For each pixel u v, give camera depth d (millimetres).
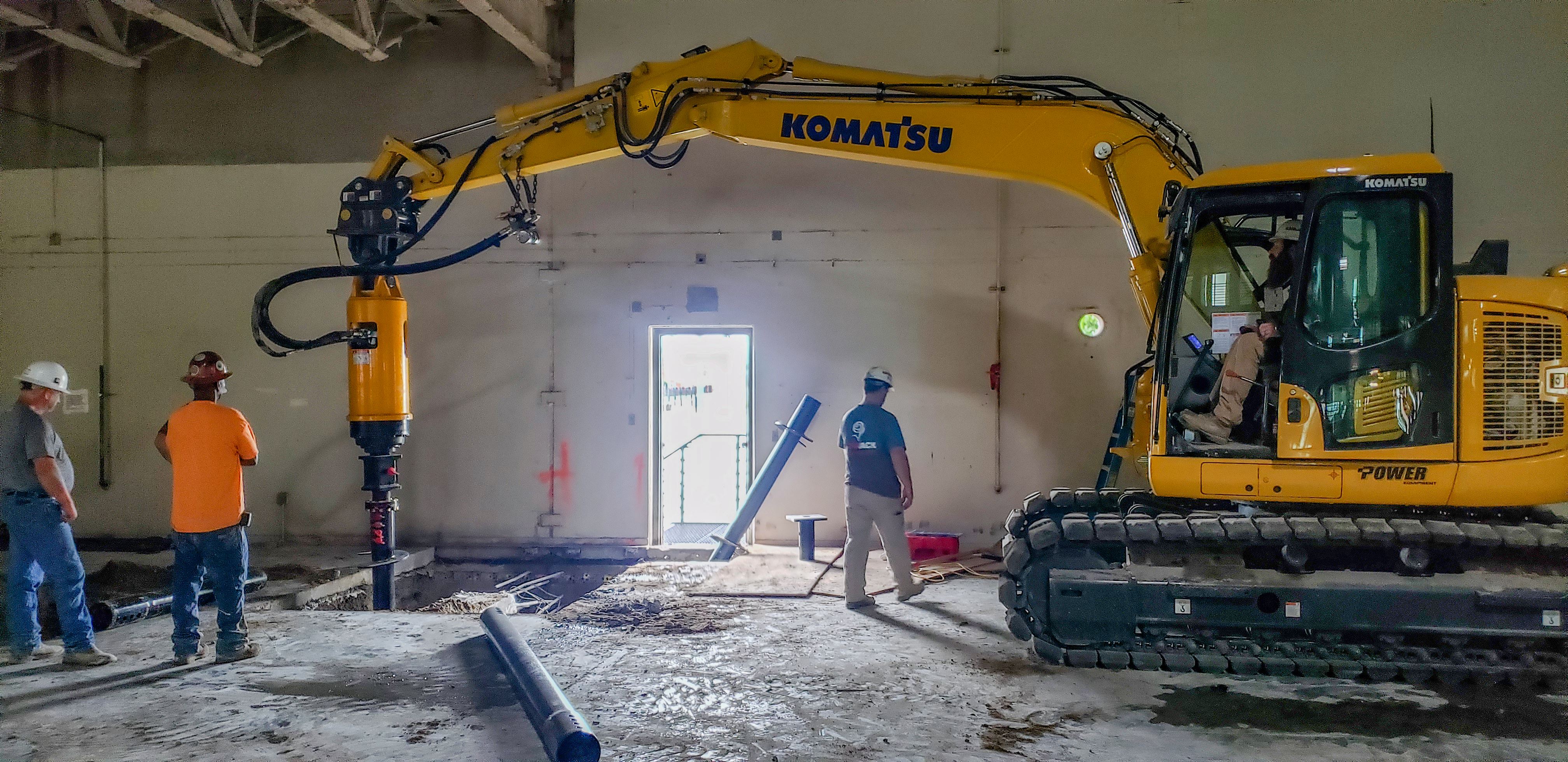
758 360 8414
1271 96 7801
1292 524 4480
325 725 3947
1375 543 4430
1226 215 4570
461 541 8664
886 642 5211
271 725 3951
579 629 5539
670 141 6105
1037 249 8094
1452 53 7594
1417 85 7637
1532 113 7500
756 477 8172
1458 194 7586
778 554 7879
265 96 8930
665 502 8797
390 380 6594
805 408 7969
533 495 8617
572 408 8570
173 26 7246
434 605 7301
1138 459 5391
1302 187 4387
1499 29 7531
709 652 5012
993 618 5777
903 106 5559
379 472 6703
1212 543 4590
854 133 5609
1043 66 8023
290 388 8812
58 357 9031
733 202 8414
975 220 8156
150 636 5449
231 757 3613
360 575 7652
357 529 8750
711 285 8438
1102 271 8000
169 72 9016
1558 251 7453
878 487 6035
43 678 4625
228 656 4895
